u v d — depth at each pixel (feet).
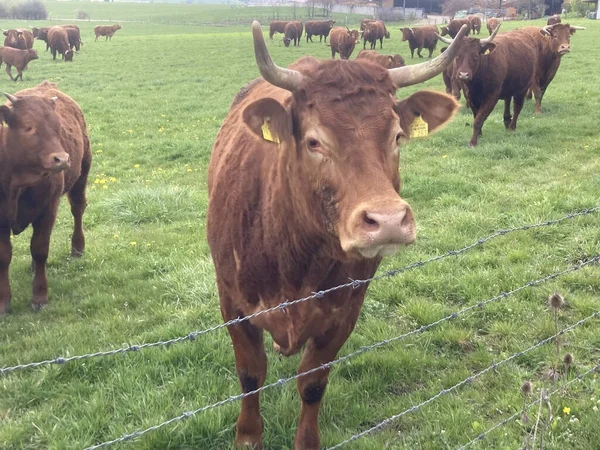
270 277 6.73
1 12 158.20
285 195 6.25
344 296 6.67
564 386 8.18
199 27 136.05
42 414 8.26
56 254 14.08
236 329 7.35
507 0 164.96
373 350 9.75
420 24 135.95
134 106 35.40
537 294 11.30
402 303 11.33
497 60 22.50
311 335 6.93
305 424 7.59
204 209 17.13
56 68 57.41
